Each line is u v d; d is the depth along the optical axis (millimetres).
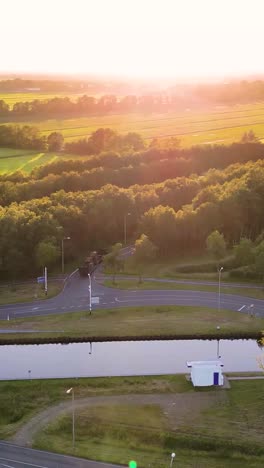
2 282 190250
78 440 108375
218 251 194625
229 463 102000
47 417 115500
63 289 179125
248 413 115250
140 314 159500
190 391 124188
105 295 173125
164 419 113938
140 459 102375
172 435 108562
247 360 138750
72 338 146875
